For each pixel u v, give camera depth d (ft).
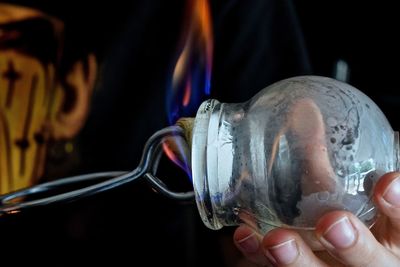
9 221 1.57
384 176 0.91
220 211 0.95
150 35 1.74
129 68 1.72
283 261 0.94
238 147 0.92
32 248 1.59
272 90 0.96
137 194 1.67
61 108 1.64
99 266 1.64
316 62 2.38
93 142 1.66
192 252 1.70
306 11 2.38
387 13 2.28
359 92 0.98
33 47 1.64
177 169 1.54
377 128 0.92
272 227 0.97
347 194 0.90
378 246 0.93
